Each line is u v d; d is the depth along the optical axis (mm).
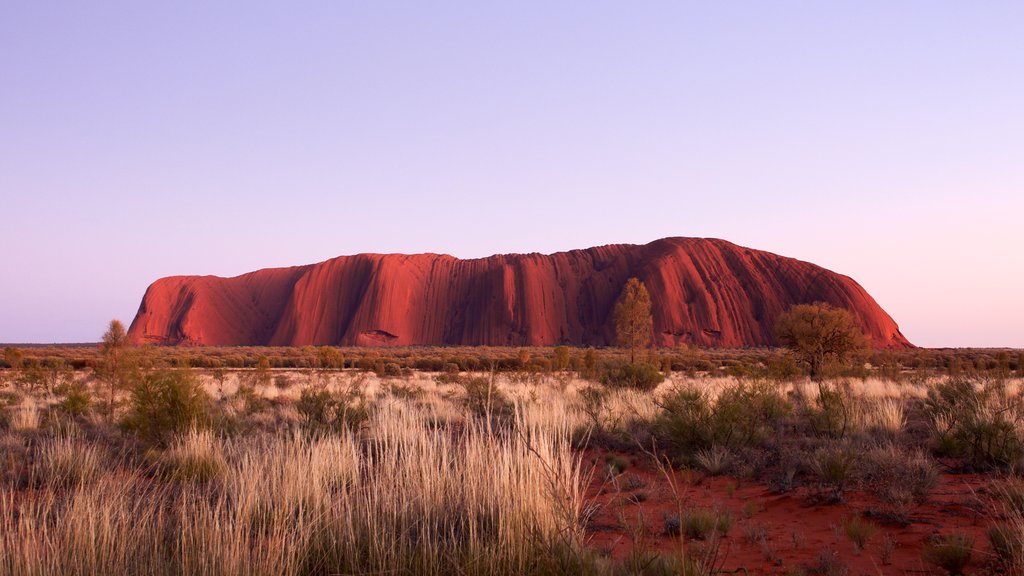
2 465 8094
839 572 4359
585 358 38125
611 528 5836
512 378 26594
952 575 4422
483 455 5801
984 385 12469
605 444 10914
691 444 9992
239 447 8672
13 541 4102
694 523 5676
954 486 7297
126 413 14219
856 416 11703
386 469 5980
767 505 6812
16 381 26688
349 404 12414
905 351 91312
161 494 6129
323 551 4492
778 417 12539
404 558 4195
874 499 6715
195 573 3941
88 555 4051
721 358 78688
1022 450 8094
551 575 3760
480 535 4672
